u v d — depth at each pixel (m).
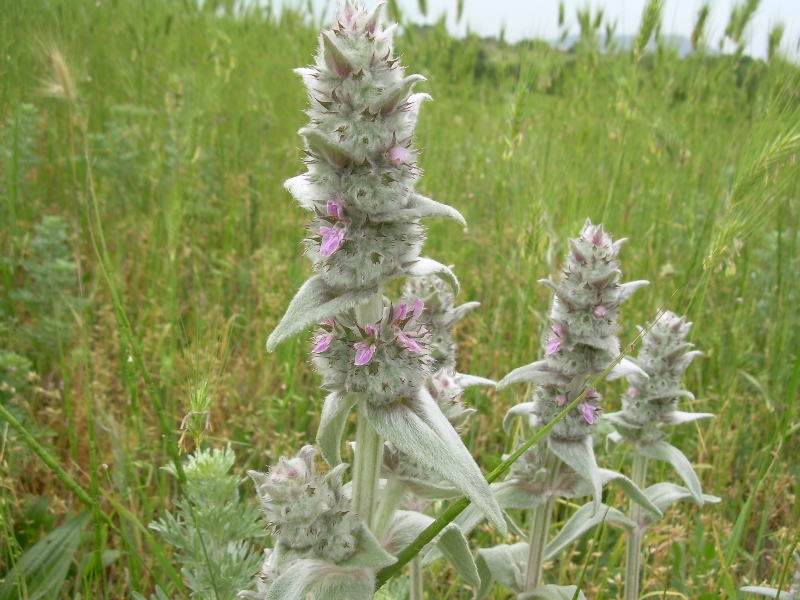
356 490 0.28
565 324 0.34
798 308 0.58
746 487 0.49
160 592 0.32
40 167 0.78
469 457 0.24
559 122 0.79
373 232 0.24
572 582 0.41
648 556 0.46
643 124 0.83
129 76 0.90
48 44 0.51
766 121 0.40
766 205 0.48
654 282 0.61
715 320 0.59
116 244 0.67
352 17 0.24
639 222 0.67
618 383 0.55
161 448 0.46
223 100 0.94
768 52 0.67
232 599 0.31
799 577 0.34
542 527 0.35
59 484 0.44
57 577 0.35
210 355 0.35
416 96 0.25
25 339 0.54
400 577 0.40
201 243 0.70
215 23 1.07
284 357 0.53
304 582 0.26
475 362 0.53
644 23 0.58
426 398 0.26
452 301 0.38
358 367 0.25
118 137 0.75
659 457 0.39
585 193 0.56
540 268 0.56
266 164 0.82
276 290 0.61
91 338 0.54
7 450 0.41
